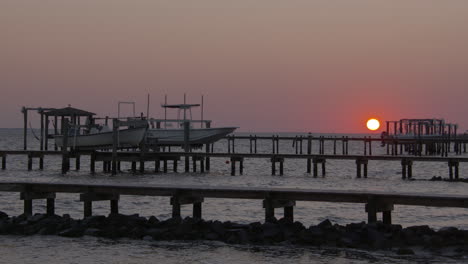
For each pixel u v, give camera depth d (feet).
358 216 124.88
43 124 297.74
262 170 297.12
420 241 88.69
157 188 103.35
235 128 291.79
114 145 232.53
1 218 107.45
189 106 298.15
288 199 98.37
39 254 86.89
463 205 90.58
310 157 237.25
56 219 104.63
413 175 275.39
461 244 87.61
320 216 124.36
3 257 85.40
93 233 97.45
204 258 84.53
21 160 364.99
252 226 95.71
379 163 385.50
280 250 88.12
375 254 85.35
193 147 290.97
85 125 274.98
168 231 96.22
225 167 322.34
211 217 121.49
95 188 106.11
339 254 85.61
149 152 245.65
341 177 243.40
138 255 86.22
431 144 475.72
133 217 102.68
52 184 107.86
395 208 136.05
